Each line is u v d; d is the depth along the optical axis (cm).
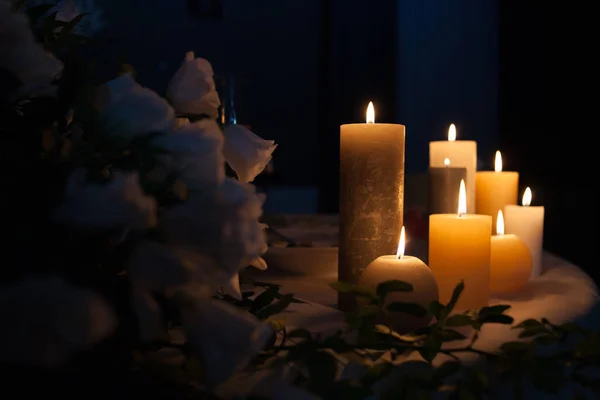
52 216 65
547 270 126
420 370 83
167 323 75
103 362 70
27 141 72
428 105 421
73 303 59
